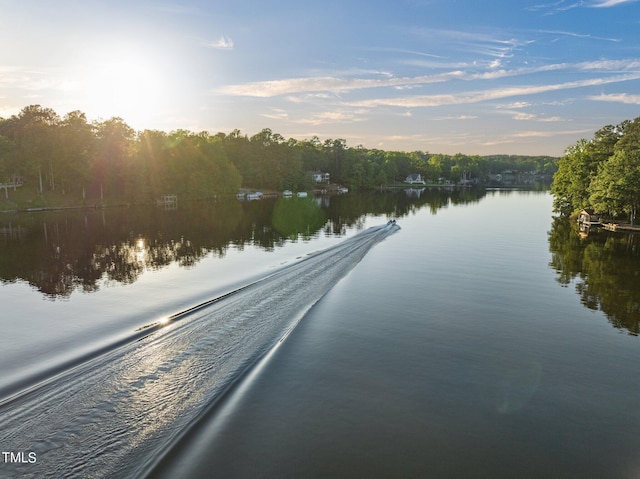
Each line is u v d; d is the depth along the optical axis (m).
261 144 155.00
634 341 18.45
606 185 60.06
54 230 53.72
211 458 10.64
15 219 66.75
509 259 35.88
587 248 41.69
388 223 61.72
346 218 69.69
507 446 11.38
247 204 101.19
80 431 11.45
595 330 19.70
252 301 23.03
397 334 18.88
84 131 94.69
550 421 12.54
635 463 10.79
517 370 15.68
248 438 11.48
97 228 55.81
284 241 45.34
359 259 35.62
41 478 9.70
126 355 16.16
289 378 14.73
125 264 33.56
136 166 97.56
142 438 11.27
